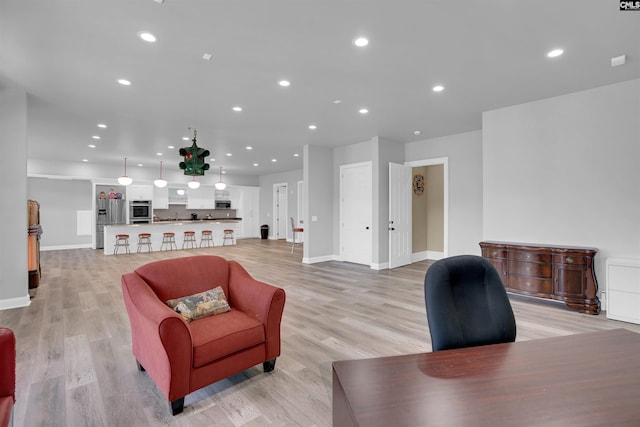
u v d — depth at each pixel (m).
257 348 2.26
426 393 0.98
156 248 9.27
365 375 1.09
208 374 1.98
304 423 1.82
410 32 2.59
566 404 0.92
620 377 1.07
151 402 2.00
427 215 7.74
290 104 4.33
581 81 3.54
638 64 3.13
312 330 3.18
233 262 2.90
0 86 3.71
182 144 6.86
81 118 4.96
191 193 12.05
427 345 2.83
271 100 4.18
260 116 4.88
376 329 3.21
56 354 2.64
